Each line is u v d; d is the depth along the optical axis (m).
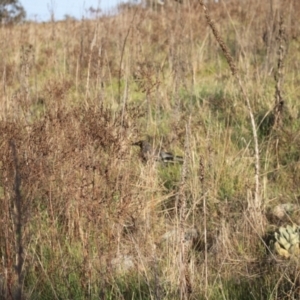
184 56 7.63
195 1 11.53
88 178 3.66
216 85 7.31
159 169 4.89
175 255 3.16
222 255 3.52
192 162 4.73
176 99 5.71
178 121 5.24
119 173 3.88
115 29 9.72
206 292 3.03
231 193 4.48
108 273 3.19
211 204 4.25
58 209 3.77
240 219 3.99
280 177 4.79
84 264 3.21
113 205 3.69
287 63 7.68
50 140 3.75
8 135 3.59
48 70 8.88
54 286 3.20
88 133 3.80
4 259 3.18
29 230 3.40
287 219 4.06
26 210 3.23
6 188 3.34
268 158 5.02
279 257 3.48
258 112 5.96
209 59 9.32
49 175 3.59
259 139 5.50
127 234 3.65
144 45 9.66
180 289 2.92
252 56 8.47
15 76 7.30
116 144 3.91
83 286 3.16
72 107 4.43
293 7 9.95
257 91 6.36
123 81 7.41
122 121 4.36
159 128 5.74
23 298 2.83
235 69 4.23
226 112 6.07
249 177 4.67
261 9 10.52
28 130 4.07
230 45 9.55
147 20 11.16
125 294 3.13
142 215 3.75
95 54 6.82
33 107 5.88
